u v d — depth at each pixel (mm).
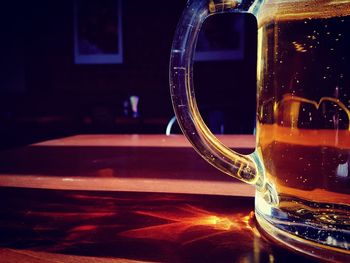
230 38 2025
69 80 2309
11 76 2383
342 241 139
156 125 1931
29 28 2307
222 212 202
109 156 401
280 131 156
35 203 225
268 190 163
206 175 294
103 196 239
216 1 177
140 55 2193
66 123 2090
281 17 156
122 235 168
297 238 149
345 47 138
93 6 2199
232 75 2066
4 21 2326
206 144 174
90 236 167
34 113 2383
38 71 2342
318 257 138
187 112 178
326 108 144
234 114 1993
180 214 199
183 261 139
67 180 285
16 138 2127
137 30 2176
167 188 256
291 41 151
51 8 2256
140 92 2227
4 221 190
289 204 153
